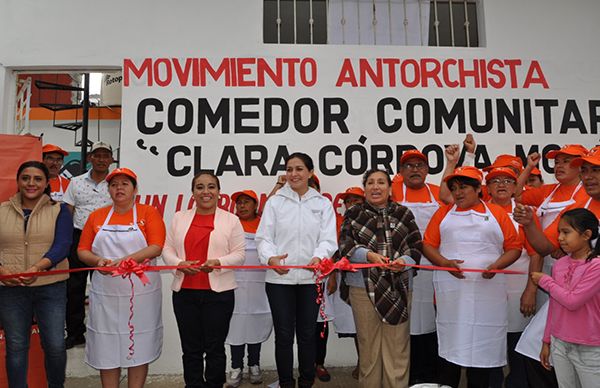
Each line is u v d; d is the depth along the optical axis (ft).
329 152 14.20
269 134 14.14
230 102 14.16
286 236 9.90
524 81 14.66
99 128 26.27
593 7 14.99
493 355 9.31
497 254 9.59
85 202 13.82
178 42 14.25
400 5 15.17
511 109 14.55
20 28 14.10
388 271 9.14
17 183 9.99
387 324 9.29
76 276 14.12
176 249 10.04
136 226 9.89
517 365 10.63
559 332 8.00
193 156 13.98
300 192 10.27
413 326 11.30
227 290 9.84
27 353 9.43
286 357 9.58
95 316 9.71
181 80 14.15
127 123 13.99
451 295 9.61
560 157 10.24
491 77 14.61
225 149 14.06
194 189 10.14
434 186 12.89
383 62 14.48
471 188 9.59
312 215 10.05
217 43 14.29
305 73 14.34
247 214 12.80
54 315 9.52
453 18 15.35
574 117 14.65
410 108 14.39
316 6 15.08
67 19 14.16
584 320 7.69
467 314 9.39
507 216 9.69
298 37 14.97
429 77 14.49
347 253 9.35
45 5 14.17
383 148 14.26
